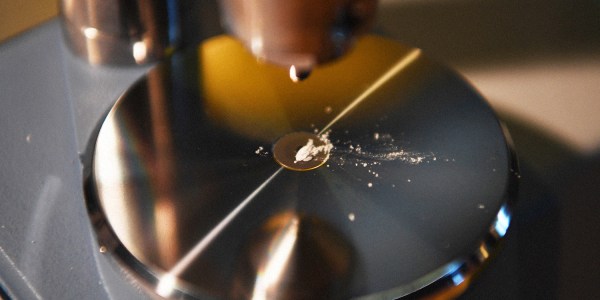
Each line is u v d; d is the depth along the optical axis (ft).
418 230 0.24
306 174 0.25
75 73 0.29
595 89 0.30
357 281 0.23
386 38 0.30
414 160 0.26
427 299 0.23
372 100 0.27
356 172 0.25
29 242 0.25
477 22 0.32
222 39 0.29
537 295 0.24
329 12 0.20
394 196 0.25
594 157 0.28
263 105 0.27
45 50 0.30
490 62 0.31
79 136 0.28
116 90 0.29
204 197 0.25
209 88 0.27
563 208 0.26
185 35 0.30
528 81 0.30
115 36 0.29
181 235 0.24
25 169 0.27
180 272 0.23
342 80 0.28
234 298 0.23
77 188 0.26
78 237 0.25
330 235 0.24
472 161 0.25
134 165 0.25
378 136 0.26
